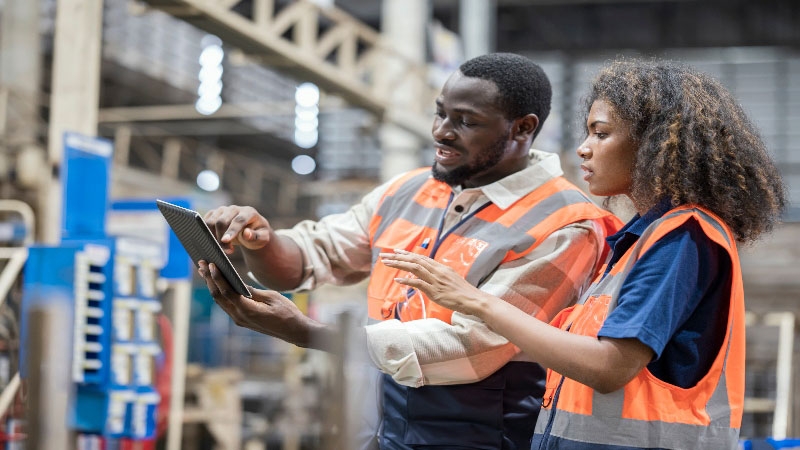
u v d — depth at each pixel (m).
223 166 15.23
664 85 1.94
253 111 13.17
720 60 18.84
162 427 5.10
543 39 19.59
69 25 5.77
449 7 18.38
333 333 1.98
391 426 2.42
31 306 1.85
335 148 17.09
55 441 1.82
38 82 8.61
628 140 1.97
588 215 2.40
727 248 1.82
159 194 11.82
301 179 16.94
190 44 14.54
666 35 19.16
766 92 18.42
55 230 5.65
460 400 2.34
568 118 18.86
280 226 13.28
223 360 8.65
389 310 2.43
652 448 1.81
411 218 2.53
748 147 1.91
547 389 2.07
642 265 1.82
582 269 2.37
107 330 4.33
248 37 8.80
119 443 4.36
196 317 8.80
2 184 7.89
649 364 1.84
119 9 12.99
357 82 10.56
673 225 1.82
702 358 1.83
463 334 2.24
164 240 5.30
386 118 11.17
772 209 1.94
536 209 2.40
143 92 13.78
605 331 1.77
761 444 2.91
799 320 5.64
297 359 7.79
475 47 12.03
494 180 2.47
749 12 18.72
